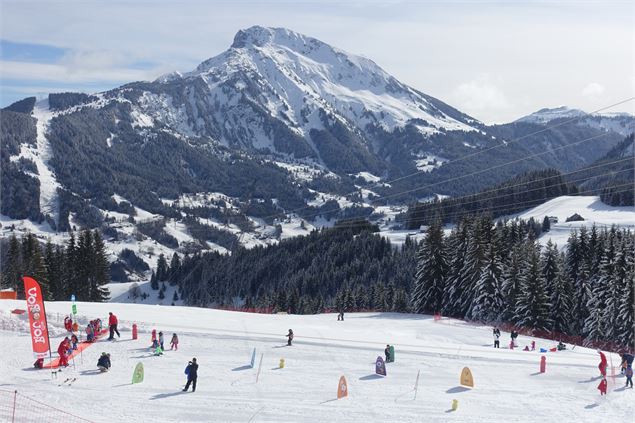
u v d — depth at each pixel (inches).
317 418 1393.9
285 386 1610.5
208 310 2817.4
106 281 4466.0
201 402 1464.1
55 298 4175.7
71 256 4301.2
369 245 7076.8
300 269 7406.5
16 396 1439.5
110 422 1314.0
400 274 5792.3
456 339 2469.2
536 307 2947.8
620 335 2753.4
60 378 1587.1
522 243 3644.2
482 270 3228.3
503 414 1450.5
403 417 1413.6
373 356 1941.4
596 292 2960.1
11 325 2039.9
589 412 1471.5
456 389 1641.2
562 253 3659.0
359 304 4963.1
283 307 4943.4
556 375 1806.1
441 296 3558.1
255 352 1872.5
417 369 1823.3
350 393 1573.6
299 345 2022.6
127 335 2049.7
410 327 2719.0
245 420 1366.9
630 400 1563.7
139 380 1584.6
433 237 3624.5
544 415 1446.9
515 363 1931.6
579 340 2950.3
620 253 2817.4
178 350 1904.5
